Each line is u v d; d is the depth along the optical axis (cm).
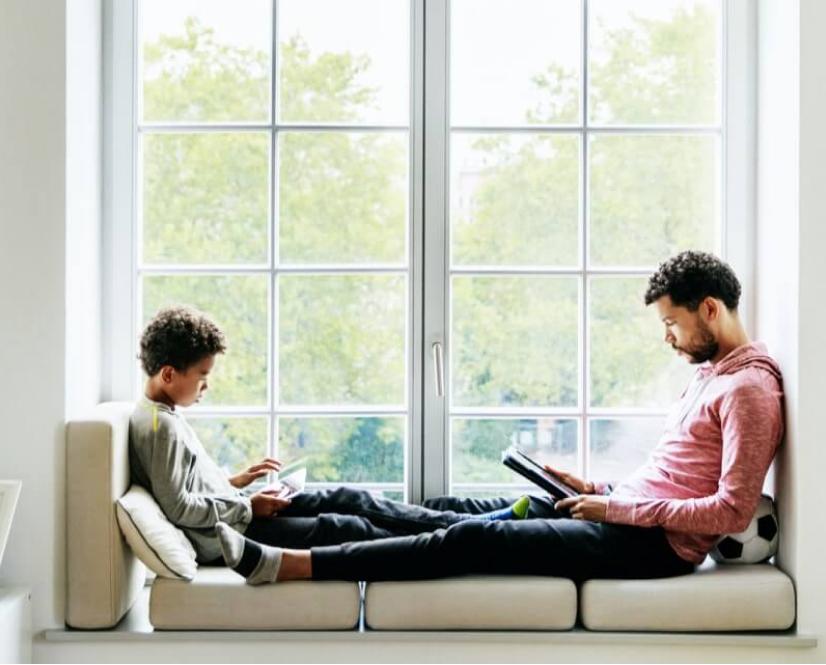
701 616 194
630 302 234
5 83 200
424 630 195
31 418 199
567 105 234
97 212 224
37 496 198
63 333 200
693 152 233
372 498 217
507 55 234
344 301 234
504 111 234
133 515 192
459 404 235
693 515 191
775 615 195
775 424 195
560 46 234
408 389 234
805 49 199
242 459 235
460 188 234
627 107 234
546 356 235
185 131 233
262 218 234
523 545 195
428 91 231
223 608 192
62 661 196
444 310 233
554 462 235
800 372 198
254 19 233
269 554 191
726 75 230
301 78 233
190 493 204
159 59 233
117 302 229
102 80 227
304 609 193
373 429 235
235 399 234
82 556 196
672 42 233
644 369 235
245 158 233
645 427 235
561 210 234
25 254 200
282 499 211
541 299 235
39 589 197
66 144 201
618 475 235
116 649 196
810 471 198
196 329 206
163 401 208
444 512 214
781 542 208
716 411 199
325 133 233
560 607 194
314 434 235
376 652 196
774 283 214
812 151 199
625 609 194
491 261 234
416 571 194
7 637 183
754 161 229
